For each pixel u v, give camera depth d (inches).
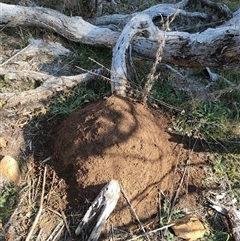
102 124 37.0
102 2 57.7
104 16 55.6
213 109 45.8
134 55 48.4
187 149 41.6
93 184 35.8
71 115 40.5
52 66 48.8
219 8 58.6
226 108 46.6
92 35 49.5
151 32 46.1
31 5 55.2
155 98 45.6
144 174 36.6
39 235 34.5
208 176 40.2
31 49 49.4
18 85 45.5
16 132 40.9
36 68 48.1
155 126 40.2
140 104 41.6
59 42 51.2
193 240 35.9
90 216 34.3
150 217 36.5
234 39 45.3
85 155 36.3
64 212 36.0
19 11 49.5
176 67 51.2
